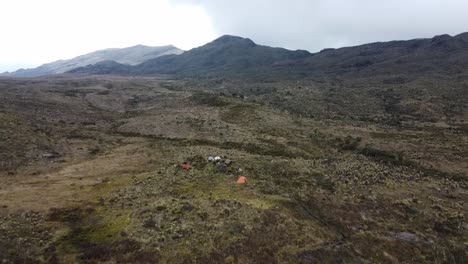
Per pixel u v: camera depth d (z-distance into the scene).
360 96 177.25
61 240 33.41
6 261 29.47
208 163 57.84
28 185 48.09
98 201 42.47
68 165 58.78
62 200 42.69
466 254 39.56
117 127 95.25
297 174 56.44
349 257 35.62
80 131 86.00
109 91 168.00
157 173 52.72
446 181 60.28
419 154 75.44
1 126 70.31
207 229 36.03
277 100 164.12
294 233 37.00
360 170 61.38
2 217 36.75
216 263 31.52
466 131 105.31
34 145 65.69
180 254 32.03
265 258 32.88
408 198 50.88
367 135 92.69
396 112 149.38
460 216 46.47
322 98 170.38
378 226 42.81
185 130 88.19
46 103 118.06
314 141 82.88
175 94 161.62
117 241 33.34
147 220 37.09
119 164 59.75
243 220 38.03
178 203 41.06
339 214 44.38
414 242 40.34
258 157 64.75
